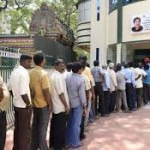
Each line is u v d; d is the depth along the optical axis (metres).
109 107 12.84
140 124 10.59
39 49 15.79
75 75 7.57
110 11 24.34
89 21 29.50
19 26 35.72
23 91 6.08
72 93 7.56
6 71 9.16
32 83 6.60
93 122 10.84
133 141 8.37
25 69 6.27
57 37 22.75
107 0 25.44
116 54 22.84
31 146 6.77
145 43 21.88
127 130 9.65
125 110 13.30
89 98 8.91
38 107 6.61
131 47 23.44
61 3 41.47
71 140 7.74
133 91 13.55
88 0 29.50
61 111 7.03
